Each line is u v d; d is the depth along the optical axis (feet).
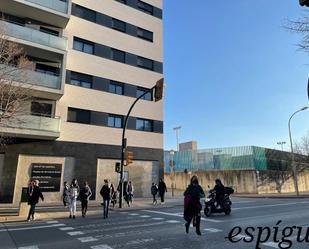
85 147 85.46
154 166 100.37
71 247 27.55
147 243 28.35
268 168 126.11
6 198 72.02
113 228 38.06
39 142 78.33
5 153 73.82
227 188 50.62
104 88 92.53
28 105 72.64
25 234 34.83
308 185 152.05
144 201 81.82
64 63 79.71
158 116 104.22
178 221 43.37
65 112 83.46
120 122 94.94
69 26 88.89
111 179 89.56
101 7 96.89
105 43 95.55
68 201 52.90
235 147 124.88
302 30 23.68
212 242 28.32
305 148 147.64
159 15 113.09
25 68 64.49
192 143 200.85
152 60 107.14
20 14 79.66
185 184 132.16
